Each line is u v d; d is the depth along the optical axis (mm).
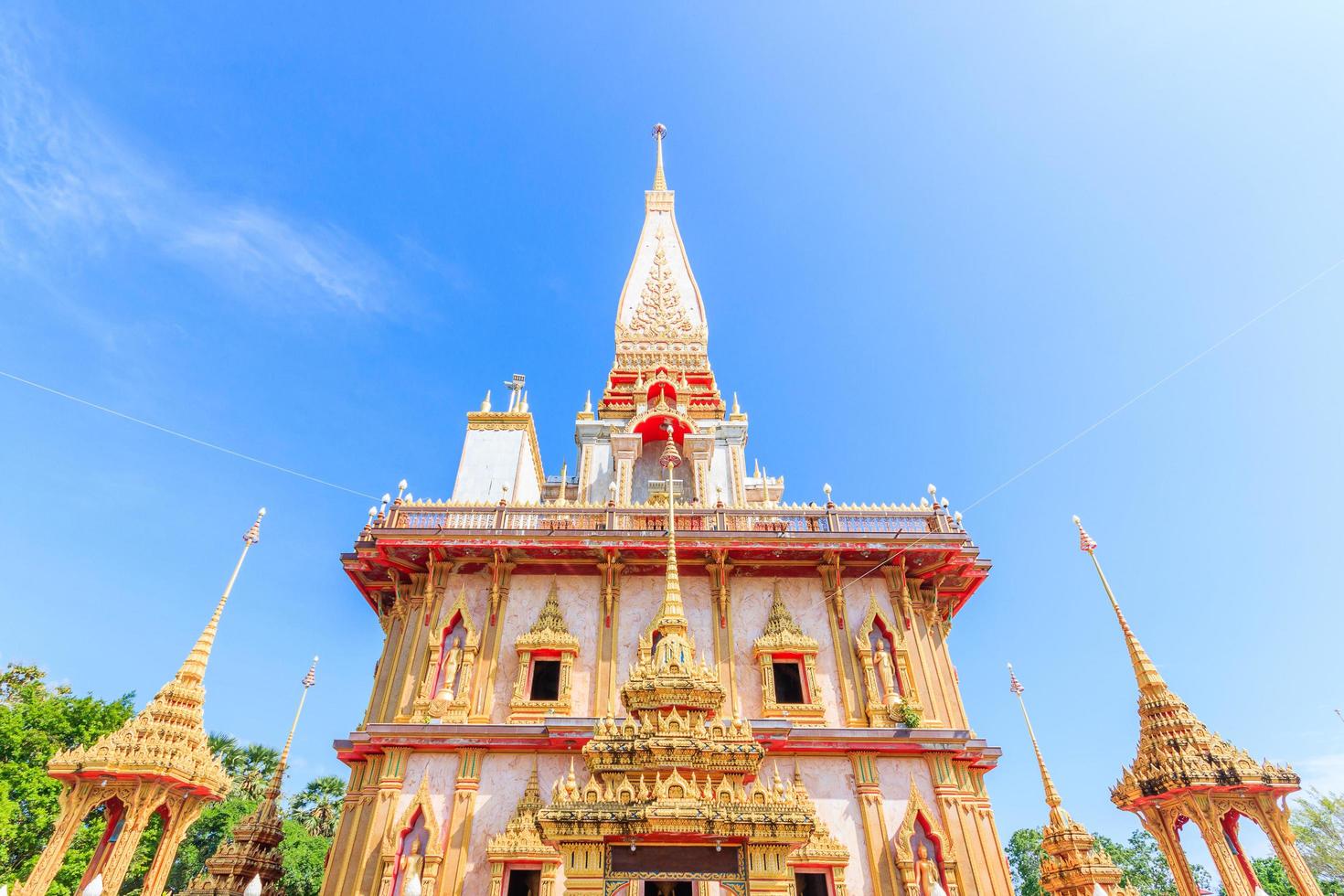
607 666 21203
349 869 18531
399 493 23859
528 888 17688
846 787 19312
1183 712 18250
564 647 21375
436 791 18984
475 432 33344
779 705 20578
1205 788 16781
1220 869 16250
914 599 23312
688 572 23172
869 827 18641
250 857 21500
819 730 19531
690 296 44812
